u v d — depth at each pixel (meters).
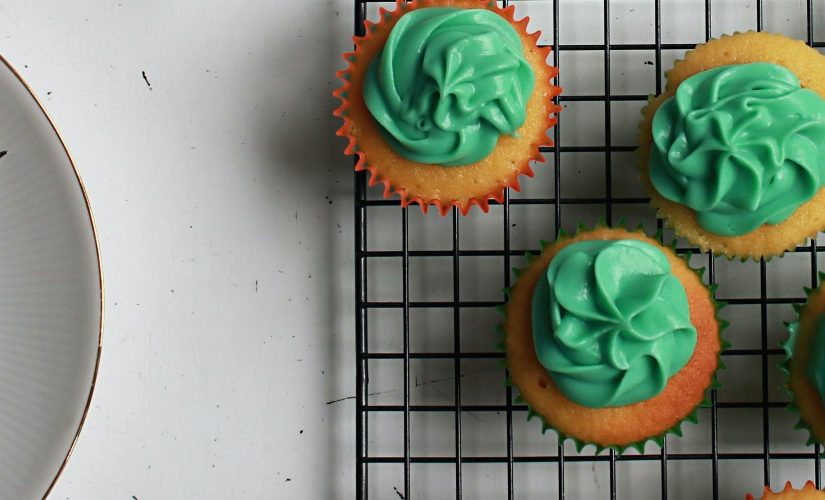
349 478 0.48
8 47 0.48
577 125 0.49
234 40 0.49
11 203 0.44
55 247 0.44
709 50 0.47
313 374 0.48
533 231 0.48
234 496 0.48
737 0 0.49
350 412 0.48
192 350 0.48
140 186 0.48
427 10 0.45
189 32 0.49
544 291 0.45
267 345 0.48
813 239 0.47
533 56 0.46
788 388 0.46
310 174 0.49
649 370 0.44
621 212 0.48
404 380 0.47
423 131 0.45
